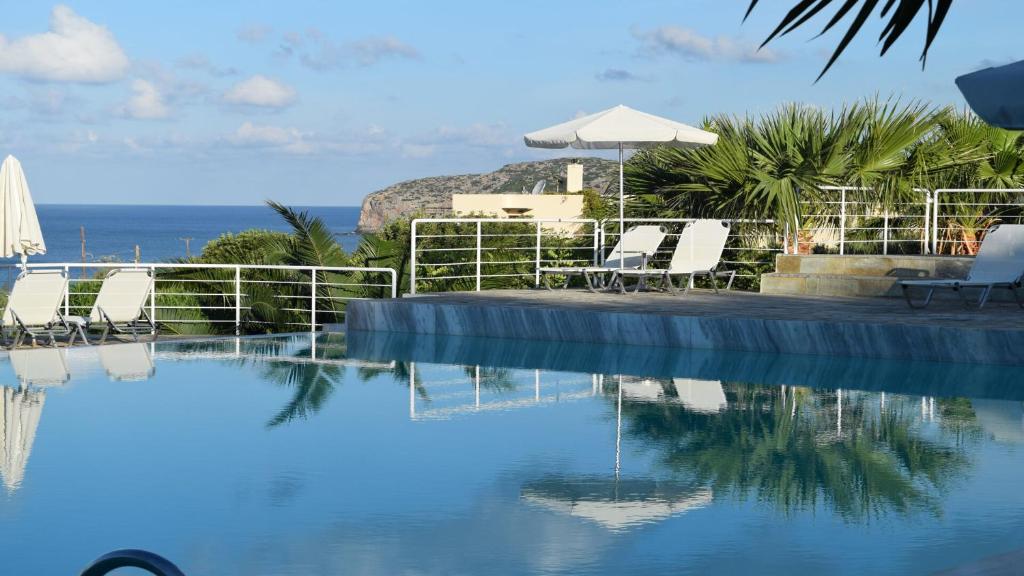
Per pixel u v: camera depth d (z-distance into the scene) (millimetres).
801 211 12781
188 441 5820
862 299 11102
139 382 7941
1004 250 10047
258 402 7082
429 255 14266
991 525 4133
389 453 5523
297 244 14422
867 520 4211
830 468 5133
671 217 13805
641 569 3617
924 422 6242
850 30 2174
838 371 8031
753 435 5914
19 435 5977
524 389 7523
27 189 12680
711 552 3807
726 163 13047
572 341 9875
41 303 11078
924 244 13023
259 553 3807
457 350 9570
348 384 7812
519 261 13211
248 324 14555
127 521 4227
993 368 8047
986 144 13852
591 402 6973
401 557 3756
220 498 4602
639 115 11867
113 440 5852
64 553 3803
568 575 3549
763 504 4465
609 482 4879
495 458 5406
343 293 14000
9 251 12547
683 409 6715
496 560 3719
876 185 13016
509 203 37625
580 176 39719
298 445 5723
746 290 13047
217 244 16984
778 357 8734
